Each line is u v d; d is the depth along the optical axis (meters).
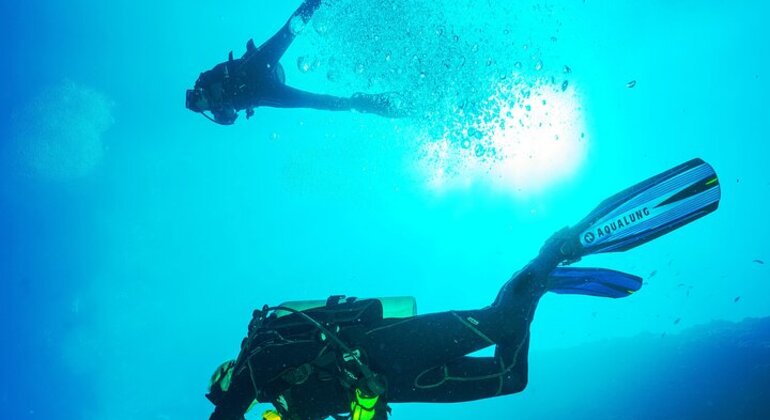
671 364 9.51
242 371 1.89
